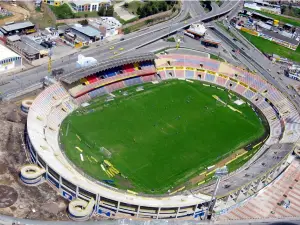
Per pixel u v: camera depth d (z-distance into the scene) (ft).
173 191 503.20
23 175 460.96
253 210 483.92
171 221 454.40
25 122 568.41
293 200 508.12
